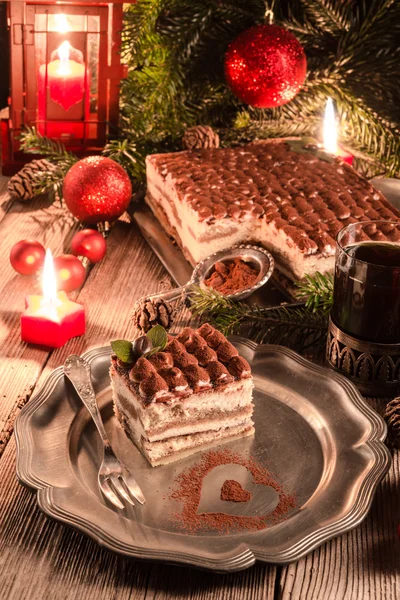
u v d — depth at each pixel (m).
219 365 1.00
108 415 1.03
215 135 1.33
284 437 1.01
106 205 1.25
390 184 1.29
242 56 1.29
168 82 1.35
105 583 0.91
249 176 1.26
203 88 1.40
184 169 1.26
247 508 0.95
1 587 0.90
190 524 0.93
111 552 0.89
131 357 1.00
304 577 0.91
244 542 0.90
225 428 1.01
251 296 1.18
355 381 1.06
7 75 1.48
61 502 0.92
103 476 0.96
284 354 1.07
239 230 1.21
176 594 0.90
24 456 0.96
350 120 1.40
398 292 1.02
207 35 1.37
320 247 1.15
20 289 1.19
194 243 1.21
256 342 1.12
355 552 0.93
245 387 1.00
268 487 0.97
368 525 0.95
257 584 0.91
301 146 1.32
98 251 1.23
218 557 0.89
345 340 1.05
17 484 0.97
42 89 1.33
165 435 0.99
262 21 1.37
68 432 0.99
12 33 1.29
